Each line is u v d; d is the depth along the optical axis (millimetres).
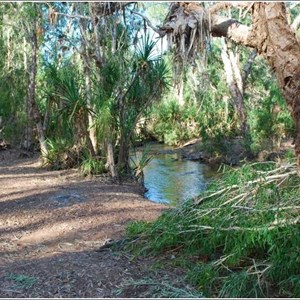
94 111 9039
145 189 9344
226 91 17984
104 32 9195
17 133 14273
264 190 3965
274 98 15180
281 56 3947
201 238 4012
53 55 11578
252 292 3359
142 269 3938
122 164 9445
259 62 18328
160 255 4266
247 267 3598
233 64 15891
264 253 3828
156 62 8711
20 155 13742
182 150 17688
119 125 9250
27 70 13578
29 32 11359
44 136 11266
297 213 3639
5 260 4262
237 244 3609
